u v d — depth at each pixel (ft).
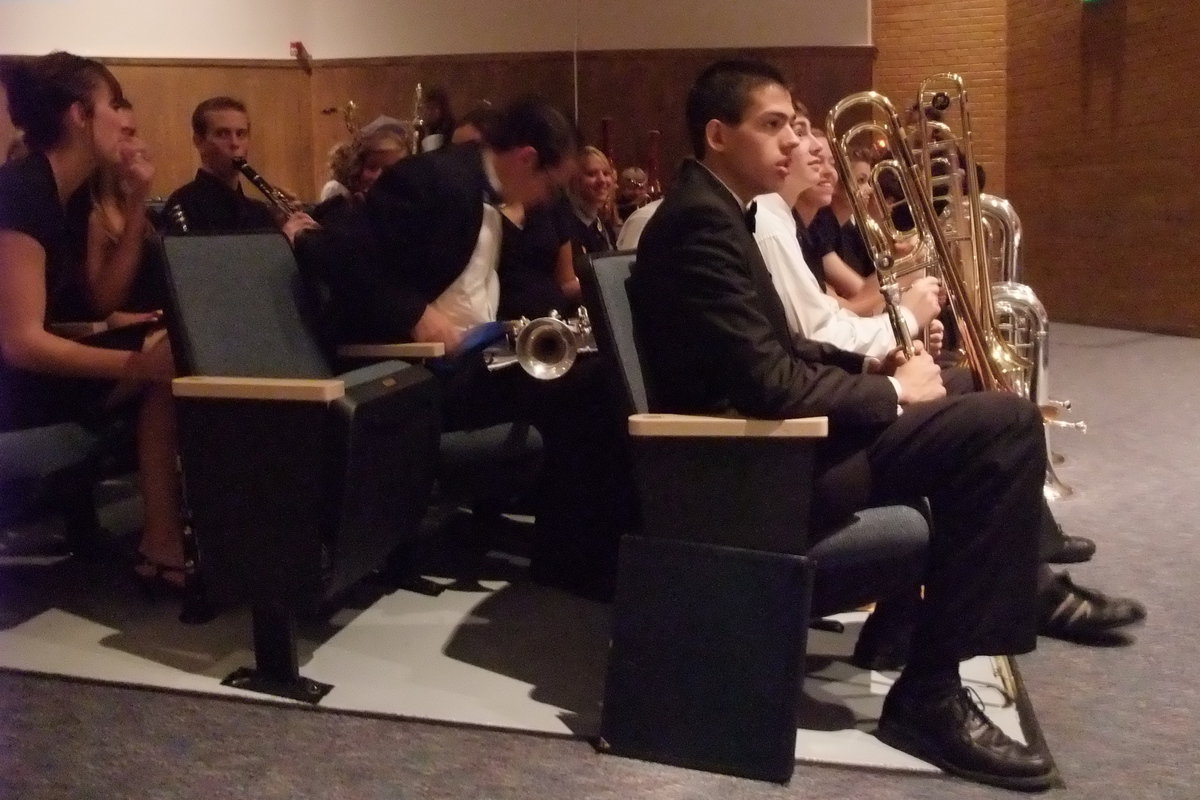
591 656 6.89
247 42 21.65
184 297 6.30
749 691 5.40
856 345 6.41
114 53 20.99
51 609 7.63
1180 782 5.36
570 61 21.35
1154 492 10.42
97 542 8.76
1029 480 5.32
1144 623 7.34
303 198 22.30
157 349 7.17
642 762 5.57
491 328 7.77
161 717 6.05
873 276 9.07
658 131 21.34
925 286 6.71
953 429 5.36
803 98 20.97
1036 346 9.92
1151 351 19.57
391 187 7.89
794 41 20.92
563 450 7.98
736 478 5.37
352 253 7.67
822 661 6.77
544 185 8.16
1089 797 5.24
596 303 5.77
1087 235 23.71
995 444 5.30
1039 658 6.85
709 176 5.79
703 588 5.46
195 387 6.05
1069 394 15.51
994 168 26.37
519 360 7.34
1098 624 7.02
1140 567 8.39
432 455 7.16
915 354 6.02
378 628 7.34
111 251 8.18
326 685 6.39
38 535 9.25
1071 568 8.38
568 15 21.26
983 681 6.45
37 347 6.90
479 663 6.78
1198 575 8.21
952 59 26.20
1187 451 11.98
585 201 11.41
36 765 5.53
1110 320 23.29
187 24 21.29
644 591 5.56
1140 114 21.86
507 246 9.16
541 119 7.97
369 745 5.75
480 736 5.84
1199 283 20.85
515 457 7.95
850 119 20.71
